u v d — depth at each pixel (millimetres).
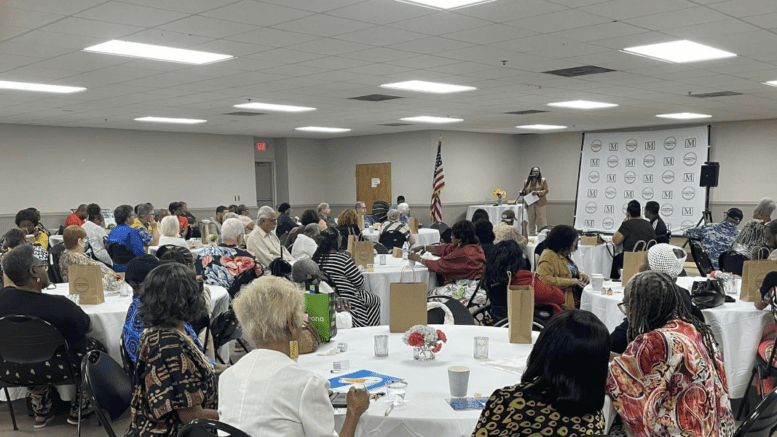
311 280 3826
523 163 17984
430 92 9070
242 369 1780
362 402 1967
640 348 2148
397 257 7121
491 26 5246
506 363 2689
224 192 15625
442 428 2064
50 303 3516
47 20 4750
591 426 1633
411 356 2828
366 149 16734
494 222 15125
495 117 12719
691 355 2115
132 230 7133
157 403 2107
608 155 15383
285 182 17078
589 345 1621
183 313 2225
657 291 2289
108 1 4273
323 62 6656
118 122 12156
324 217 10422
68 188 12914
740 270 5359
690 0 4512
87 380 2381
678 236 14383
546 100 10117
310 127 14125
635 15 4941
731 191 14367
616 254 8016
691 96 9805
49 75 7074
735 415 3945
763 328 3869
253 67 6852
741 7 4727
